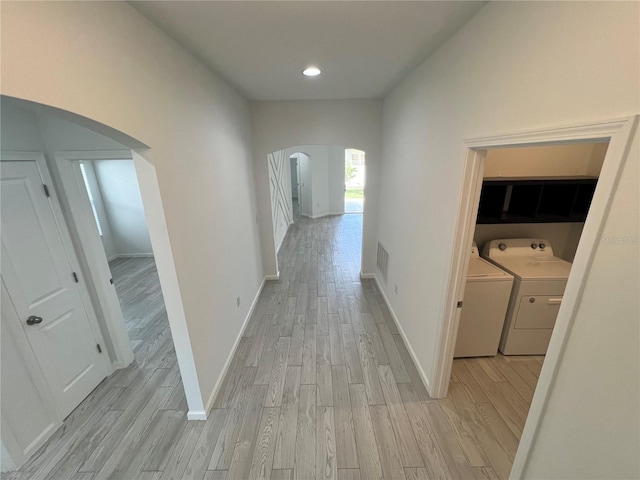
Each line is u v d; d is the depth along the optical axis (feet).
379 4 4.40
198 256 6.56
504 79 4.14
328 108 11.84
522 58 3.76
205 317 6.89
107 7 3.80
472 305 8.09
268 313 11.51
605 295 2.87
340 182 29.37
